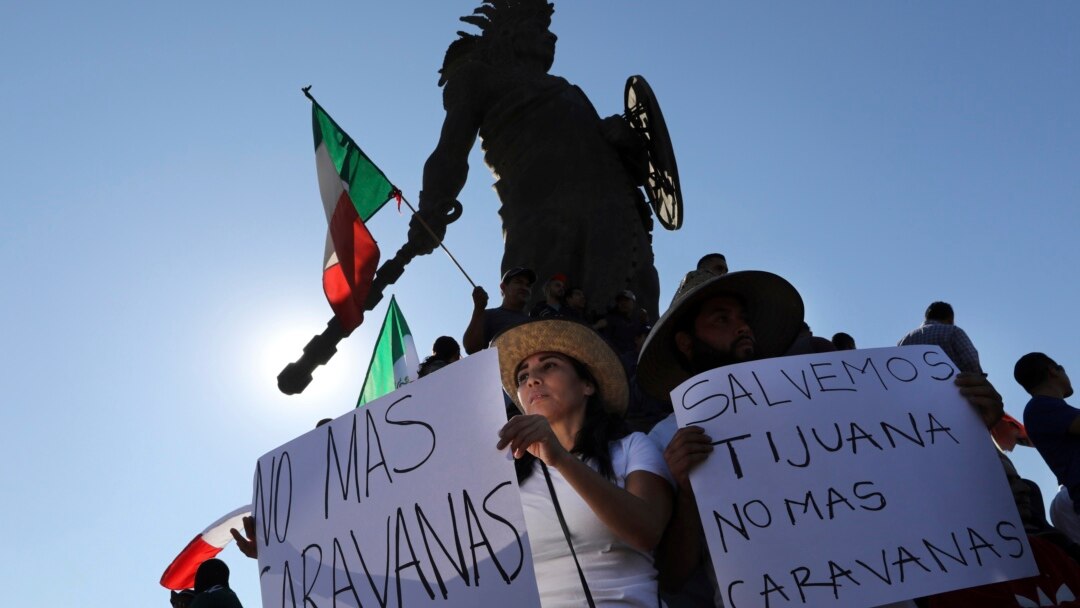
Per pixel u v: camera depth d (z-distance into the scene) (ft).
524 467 15.05
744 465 14.33
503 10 51.37
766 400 14.74
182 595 30.94
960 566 13.91
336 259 33.63
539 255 44.78
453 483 13.62
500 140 47.55
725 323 17.80
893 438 14.62
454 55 50.88
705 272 18.69
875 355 15.29
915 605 15.25
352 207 33.32
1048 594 16.28
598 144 46.98
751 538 13.93
